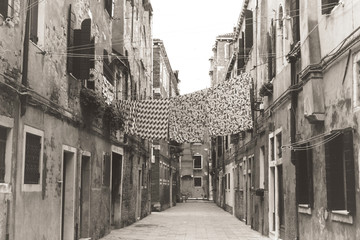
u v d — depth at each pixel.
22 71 9.04
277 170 15.48
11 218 8.51
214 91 15.45
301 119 11.95
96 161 15.64
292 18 12.86
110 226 18.20
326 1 9.61
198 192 65.62
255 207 20.08
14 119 8.72
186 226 22.19
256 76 19.52
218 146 47.00
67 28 12.30
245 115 14.82
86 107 14.09
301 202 11.61
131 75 22.61
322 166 10.17
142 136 16.53
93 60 13.51
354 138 8.27
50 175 10.81
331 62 9.48
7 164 8.52
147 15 29.56
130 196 22.81
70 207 12.84
